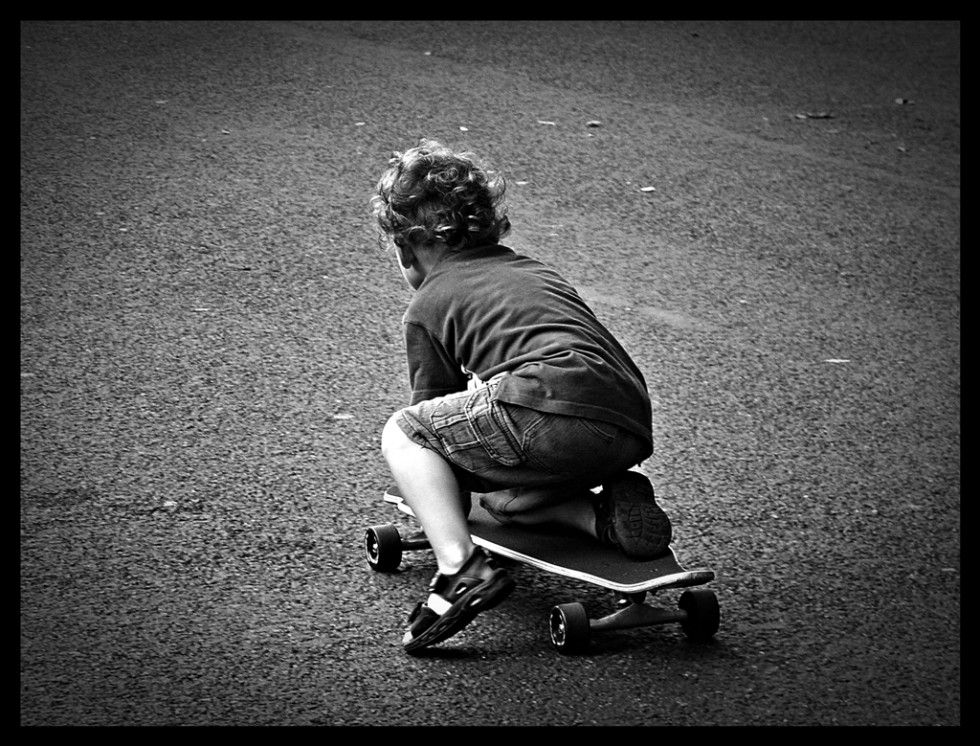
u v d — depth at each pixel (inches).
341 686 140.0
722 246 293.1
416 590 161.8
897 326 260.7
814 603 162.6
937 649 152.8
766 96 401.4
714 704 139.4
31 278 251.1
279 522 176.1
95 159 310.0
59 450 191.6
